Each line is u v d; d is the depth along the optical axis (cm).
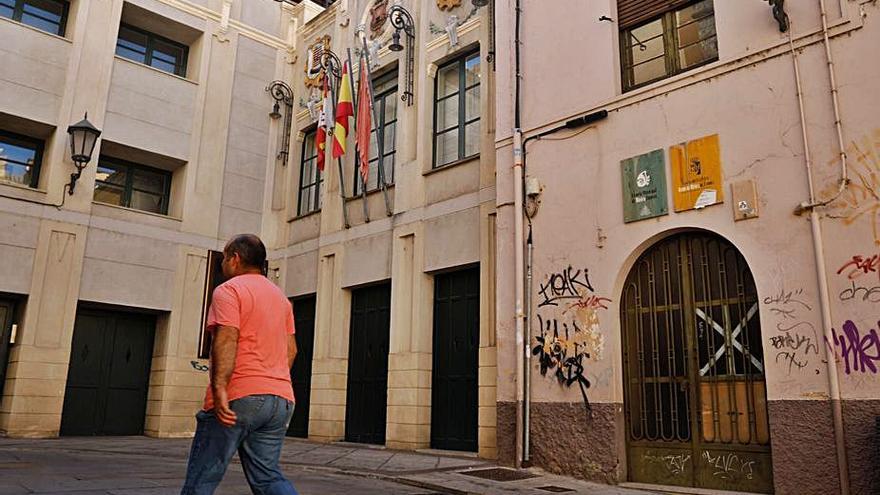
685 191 799
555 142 952
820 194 692
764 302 714
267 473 355
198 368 1508
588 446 833
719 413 759
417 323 1207
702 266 798
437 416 1175
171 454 1068
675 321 812
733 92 777
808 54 725
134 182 1557
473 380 1123
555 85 971
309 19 1764
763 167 738
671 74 864
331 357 1378
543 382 898
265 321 361
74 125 1357
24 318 1309
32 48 1380
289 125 1703
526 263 951
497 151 1033
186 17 1603
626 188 856
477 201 1148
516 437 908
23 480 687
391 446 1197
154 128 1519
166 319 1500
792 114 726
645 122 853
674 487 767
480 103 1191
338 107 1425
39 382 1300
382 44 1437
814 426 658
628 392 838
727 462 743
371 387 1316
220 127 1625
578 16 966
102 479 720
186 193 1549
